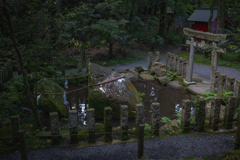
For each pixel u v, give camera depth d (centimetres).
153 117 549
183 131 576
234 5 1762
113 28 1439
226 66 1360
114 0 1434
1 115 650
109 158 471
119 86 812
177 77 1130
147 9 2172
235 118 623
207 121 631
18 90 927
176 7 2158
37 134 541
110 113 515
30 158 468
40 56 1338
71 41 1412
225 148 506
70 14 600
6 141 507
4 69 930
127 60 1538
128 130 571
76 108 831
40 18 827
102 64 1398
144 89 1054
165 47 2036
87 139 548
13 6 560
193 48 983
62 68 1152
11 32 503
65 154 484
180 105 867
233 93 707
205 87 983
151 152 493
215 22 1822
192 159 441
